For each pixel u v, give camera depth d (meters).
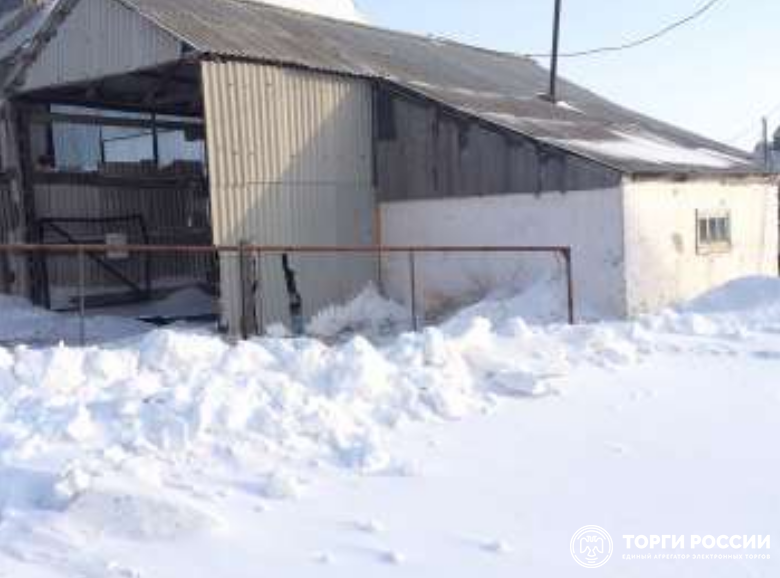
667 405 7.44
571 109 20.16
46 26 15.80
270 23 17.30
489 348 8.90
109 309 17.42
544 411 7.23
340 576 4.37
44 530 4.75
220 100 14.14
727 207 16.59
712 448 6.29
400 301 16.31
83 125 18.53
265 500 5.33
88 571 4.38
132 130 19.56
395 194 16.30
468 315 14.53
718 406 7.41
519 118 16.55
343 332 15.04
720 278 16.38
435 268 16.02
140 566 4.45
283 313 14.93
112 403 6.64
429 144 15.93
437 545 4.72
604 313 14.39
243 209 14.39
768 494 5.41
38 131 17.70
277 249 11.04
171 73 16.67
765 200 17.66
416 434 6.61
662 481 5.64
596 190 14.42
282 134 14.94
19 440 6.05
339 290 15.82
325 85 15.62
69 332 14.28
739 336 10.33
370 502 5.31
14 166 16.95
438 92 16.41
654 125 21.64
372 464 5.85
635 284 14.41
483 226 15.48
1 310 15.52
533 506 5.25
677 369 8.79
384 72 16.64
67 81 15.81
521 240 15.13
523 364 8.58
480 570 4.44
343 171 15.89
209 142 14.00
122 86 17.20
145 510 4.85
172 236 19.06
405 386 7.31
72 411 6.47
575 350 9.16
